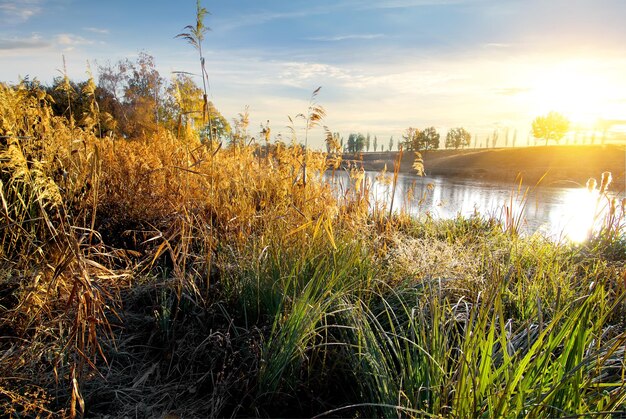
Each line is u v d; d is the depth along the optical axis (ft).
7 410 6.44
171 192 16.46
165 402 7.61
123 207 15.62
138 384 7.94
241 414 7.37
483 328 6.27
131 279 11.28
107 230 14.37
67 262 6.78
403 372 6.82
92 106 18.16
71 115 17.61
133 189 17.06
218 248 13.51
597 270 12.20
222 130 19.80
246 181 18.71
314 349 8.31
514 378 5.72
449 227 23.38
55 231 7.16
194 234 13.50
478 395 5.76
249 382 7.80
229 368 8.18
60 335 7.73
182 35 12.92
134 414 7.17
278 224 13.57
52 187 7.76
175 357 8.80
